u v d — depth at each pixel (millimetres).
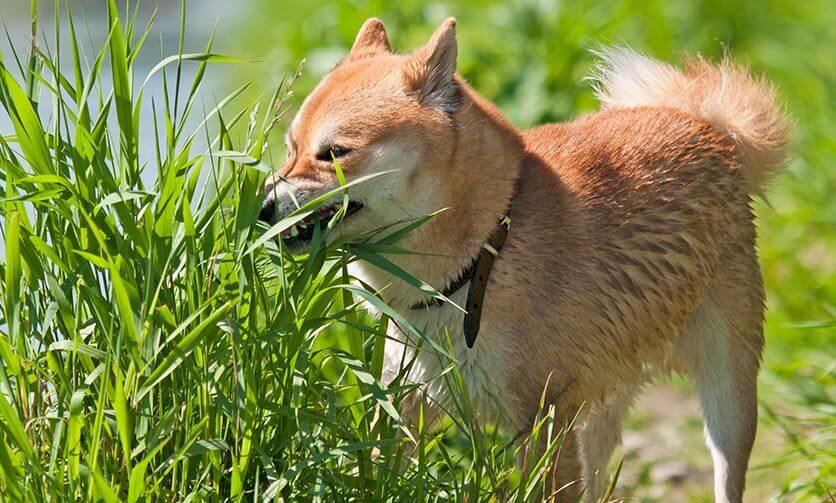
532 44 14391
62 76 6305
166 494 5699
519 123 13484
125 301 5434
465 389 6613
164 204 6016
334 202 7148
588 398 7918
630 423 11227
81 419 5570
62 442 5801
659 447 10695
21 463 5652
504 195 7555
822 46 17219
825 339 11258
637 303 8039
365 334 7176
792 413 11016
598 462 9227
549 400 7609
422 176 7312
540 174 7922
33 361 5836
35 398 5961
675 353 9125
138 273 5930
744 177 9141
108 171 6082
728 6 19516
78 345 5664
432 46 7504
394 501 6324
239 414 5660
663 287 8219
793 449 9164
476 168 7480
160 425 5629
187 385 5789
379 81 7465
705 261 8570
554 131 8617
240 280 5805
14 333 5695
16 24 21250
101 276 6637
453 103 7586
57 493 5543
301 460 5996
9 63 15883
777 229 13070
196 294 5941
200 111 17516
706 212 8578
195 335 5500
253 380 5727
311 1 26453
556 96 13758
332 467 6398
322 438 6250
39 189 6047
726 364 8930
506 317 7492
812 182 13188
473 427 6801
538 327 7547
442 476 6977
